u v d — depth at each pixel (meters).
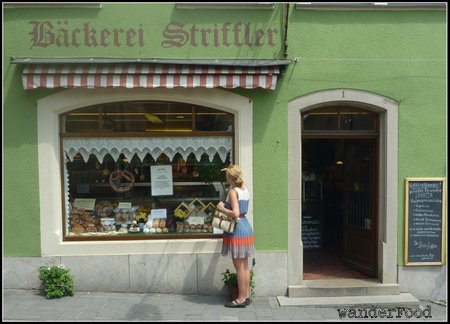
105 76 5.50
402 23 5.91
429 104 5.98
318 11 5.86
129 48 5.78
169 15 5.79
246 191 5.34
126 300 5.61
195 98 5.86
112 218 6.15
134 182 6.15
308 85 5.86
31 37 5.73
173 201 6.18
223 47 5.83
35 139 5.79
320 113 6.17
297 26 5.85
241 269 5.36
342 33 5.88
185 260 5.91
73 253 5.85
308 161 8.27
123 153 6.07
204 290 5.91
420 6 5.85
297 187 5.91
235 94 5.86
